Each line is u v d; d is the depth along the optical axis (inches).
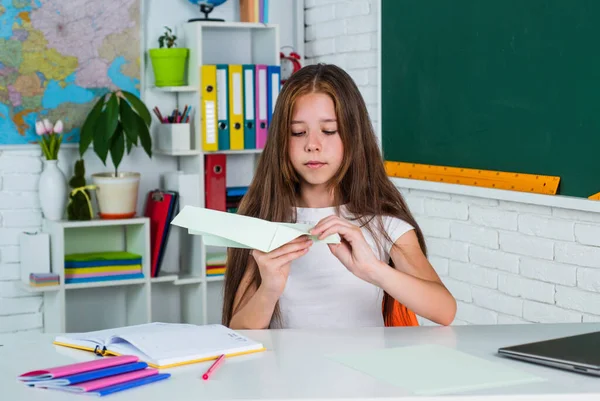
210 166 144.2
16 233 140.3
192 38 143.0
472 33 119.4
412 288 66.7
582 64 101.3
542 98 107.6
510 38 112.5
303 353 56.5
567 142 104.0
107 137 133.4
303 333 63.5
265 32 151.0
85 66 141.9
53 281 132.6
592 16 99.7
